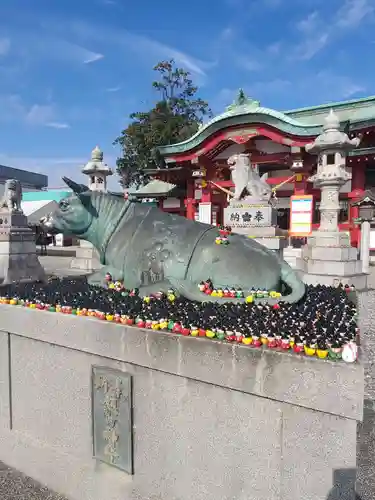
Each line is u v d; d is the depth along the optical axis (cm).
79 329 308
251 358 230
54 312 331
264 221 999
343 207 1933
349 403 202
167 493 271
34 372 349
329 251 909
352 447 204
